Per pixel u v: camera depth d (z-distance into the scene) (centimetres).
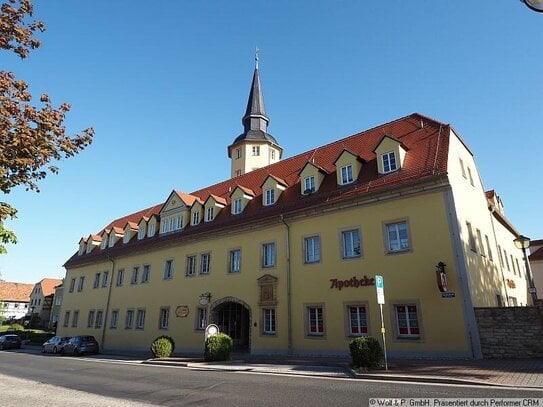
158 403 906
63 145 962
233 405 856
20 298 8856
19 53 947
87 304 3828
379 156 2016
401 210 1798
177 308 2791
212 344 1859
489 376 1073
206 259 2720
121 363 2073
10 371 1731
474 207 2006
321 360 1703
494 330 1469
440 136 1964
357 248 1919
